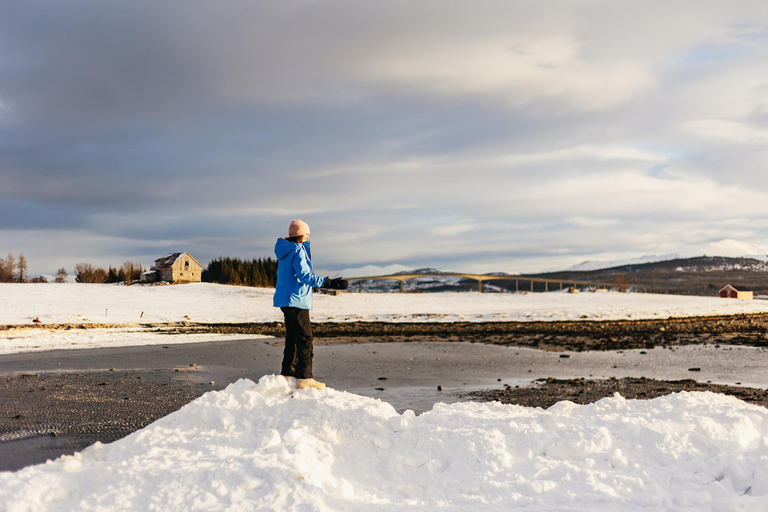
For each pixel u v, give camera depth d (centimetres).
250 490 421
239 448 527
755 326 3644
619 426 561
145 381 1250
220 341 2464
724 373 1441
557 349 2177
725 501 407
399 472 502
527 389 1179
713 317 4969
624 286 12375
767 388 1179
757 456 480
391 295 7025
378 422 577
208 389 1146
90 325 3216
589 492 441
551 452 516
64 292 5638
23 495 408
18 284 6381
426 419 601
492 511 418
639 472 478
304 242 741
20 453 646
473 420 590
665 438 525
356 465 514
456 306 5831
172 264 7844
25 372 1406
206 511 393
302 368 692
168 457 500
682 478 467
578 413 639
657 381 1285
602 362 1717
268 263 11538
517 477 469
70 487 434
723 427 555
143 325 3425
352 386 1229
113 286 6675
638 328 3484
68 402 973
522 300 6681
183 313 4384
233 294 6147
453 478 479
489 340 2627
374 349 2172
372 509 416
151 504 405
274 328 3409
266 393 653
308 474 448
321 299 6184
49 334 2667
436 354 1978
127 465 478
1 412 880
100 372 1407
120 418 843
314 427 564
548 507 421
